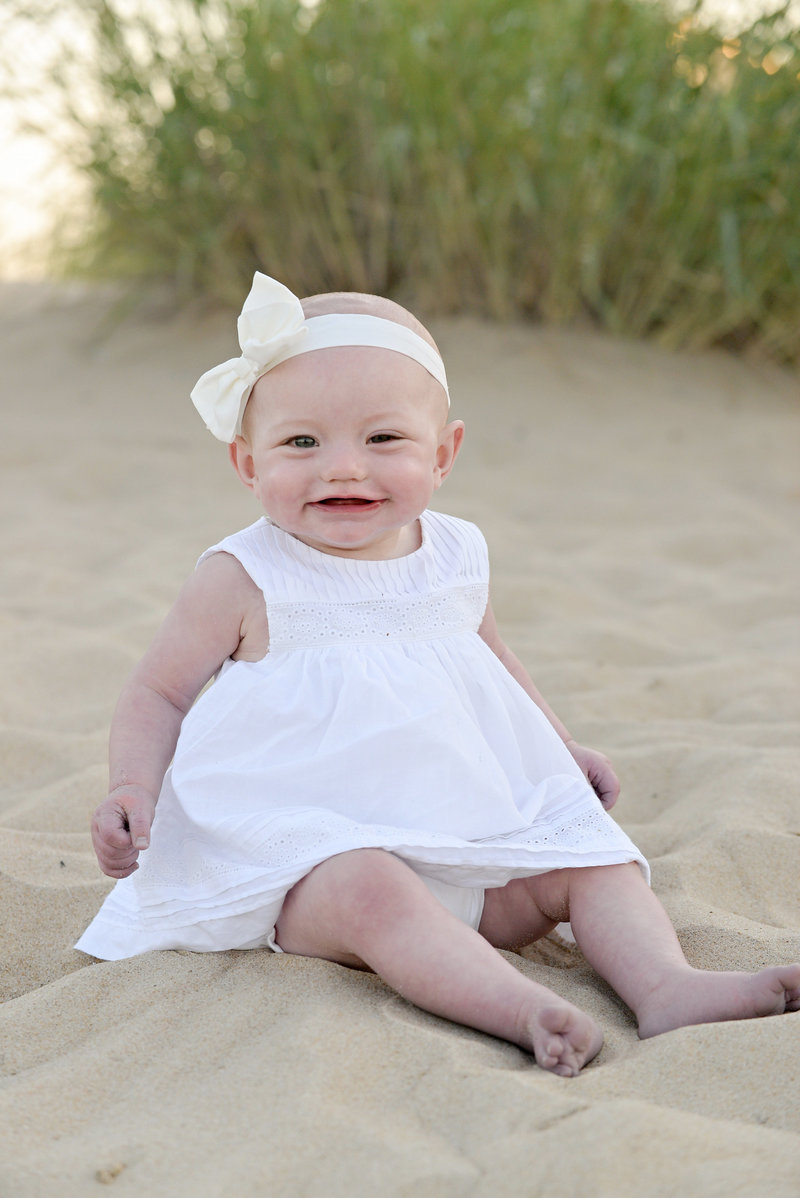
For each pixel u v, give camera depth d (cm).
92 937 175
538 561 395
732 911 187
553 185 580
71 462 495
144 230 627
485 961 142
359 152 586
